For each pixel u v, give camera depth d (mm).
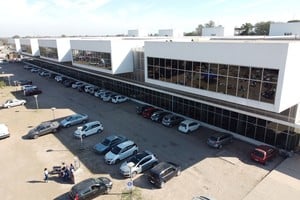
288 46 17078
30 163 22828
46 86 53875
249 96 20266
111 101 41281
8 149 25594
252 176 20250
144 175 20812
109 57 35312
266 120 24250
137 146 25656
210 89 23359
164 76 28203
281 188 18703
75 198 17078
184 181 19750
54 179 20406
